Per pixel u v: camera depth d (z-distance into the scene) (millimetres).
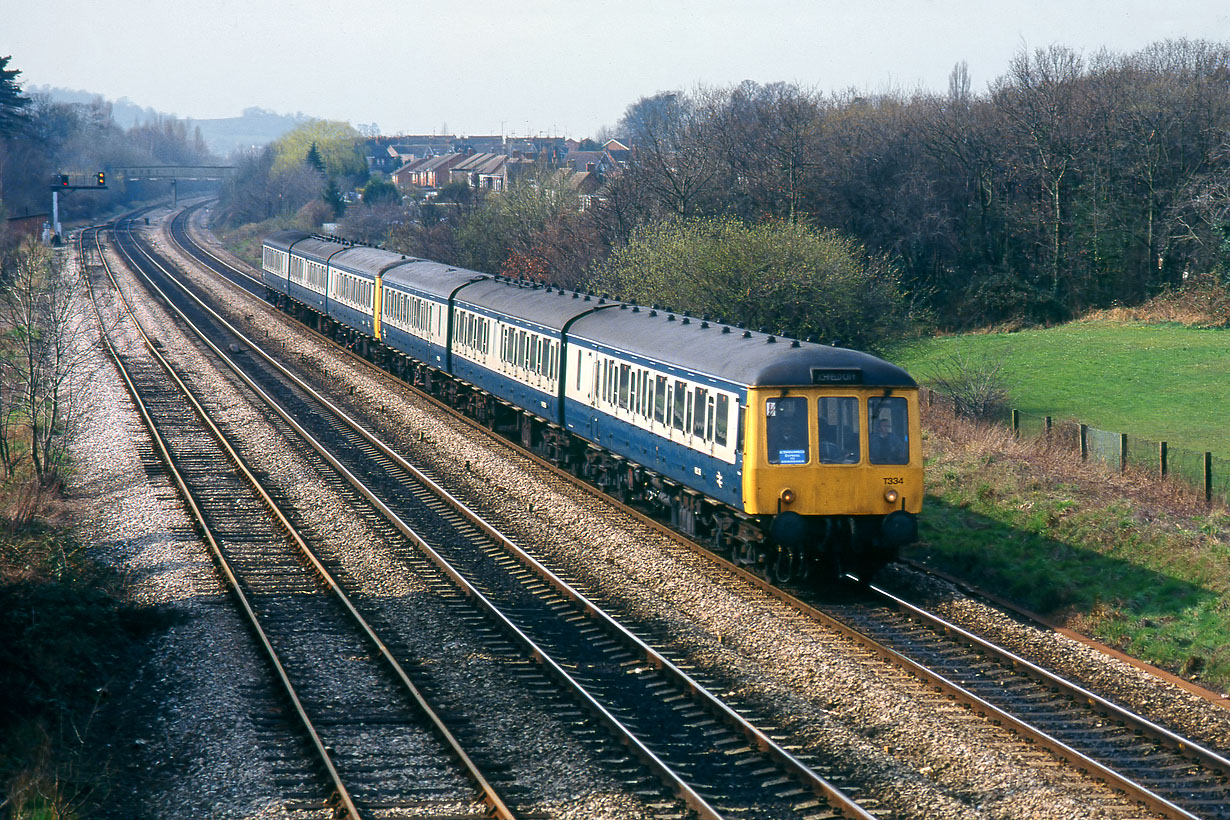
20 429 94875
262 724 38094
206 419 96938
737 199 188875
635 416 67375
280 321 170875
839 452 52438
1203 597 49594
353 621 49000
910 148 195500
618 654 45406
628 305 80875
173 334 153250
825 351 54219
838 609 50750
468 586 52844
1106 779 33281
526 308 88500
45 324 102438
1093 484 68375
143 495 72438
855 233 190375
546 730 37188
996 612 50406
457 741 35969
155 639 47656
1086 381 122750
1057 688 41094
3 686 38938
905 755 35531
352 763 34719
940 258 191625
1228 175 167125
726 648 45531
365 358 138625
